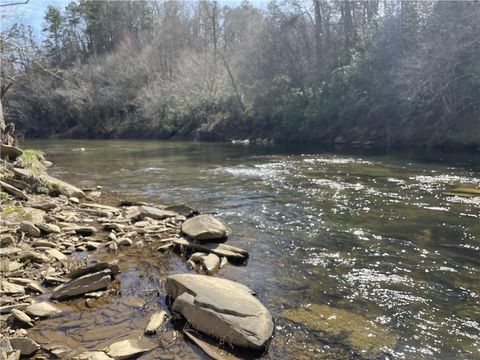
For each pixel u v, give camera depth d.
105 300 4.75
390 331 4.14
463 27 19.69
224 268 5.81
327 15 36.41
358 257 6.18
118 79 47.84
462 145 19.81
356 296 4.91
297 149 23.69
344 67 27.70
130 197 10.68
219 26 56.91
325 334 4.07
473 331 4.13
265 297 4.90
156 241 6.86
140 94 45.22
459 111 20.36
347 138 25.92
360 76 26.11
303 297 4.89
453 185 11.20
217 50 42.88
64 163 18.45
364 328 4.19
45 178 10.51
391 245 6.67
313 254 6.36
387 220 8.07
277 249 6.60
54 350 3.71
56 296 4.71
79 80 47.44
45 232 6.90
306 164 16.53
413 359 3.67
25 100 48.66
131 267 5.75
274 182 12.52
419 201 9.52
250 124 34.22
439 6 22.25
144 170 15.81
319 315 4.46
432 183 11.60
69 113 48.31
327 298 4.87
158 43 48.62
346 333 4.09
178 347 3.84
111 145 30.73
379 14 29.73
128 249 6.46
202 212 9.03
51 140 39.69
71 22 62.84
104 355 3.62
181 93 41.12
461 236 7.00
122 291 5.00
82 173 15.15
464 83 20.02
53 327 4.12
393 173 13.53
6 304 4.48
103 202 10.02
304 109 29.69
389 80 24.14
